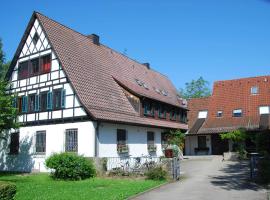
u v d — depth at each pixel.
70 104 23.56
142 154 27.98
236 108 37.91
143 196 13.66
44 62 25.84
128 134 26.28
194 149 37.78
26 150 25.86
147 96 29.36
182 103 40.28
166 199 12.95
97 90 25.28
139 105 28.78
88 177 20.25
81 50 27.94
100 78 27.11
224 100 39.44
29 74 26.64
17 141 26.66
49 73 25.16
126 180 18.52
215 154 36.66
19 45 27.16
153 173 18.61
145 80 35.78
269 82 38.84
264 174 16.36
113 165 22.33
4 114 20.38
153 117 31.44
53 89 24.69
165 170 18.91
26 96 26.55
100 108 23.72
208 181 17.55
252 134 31.48
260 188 14.80
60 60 24.31
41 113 25.27
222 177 18.97
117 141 24.78
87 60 27.50
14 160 26.53
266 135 24.50
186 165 27.00
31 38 26.83
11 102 21.55
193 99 42.78
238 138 31.09
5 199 9.08
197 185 16.27
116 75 30.08
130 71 34.09
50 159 19.81
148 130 29.50
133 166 22.08
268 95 37.53
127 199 13.06
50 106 24.73
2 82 22.31
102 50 31.94
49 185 17.11
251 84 39.56
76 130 23.19
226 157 29.73
